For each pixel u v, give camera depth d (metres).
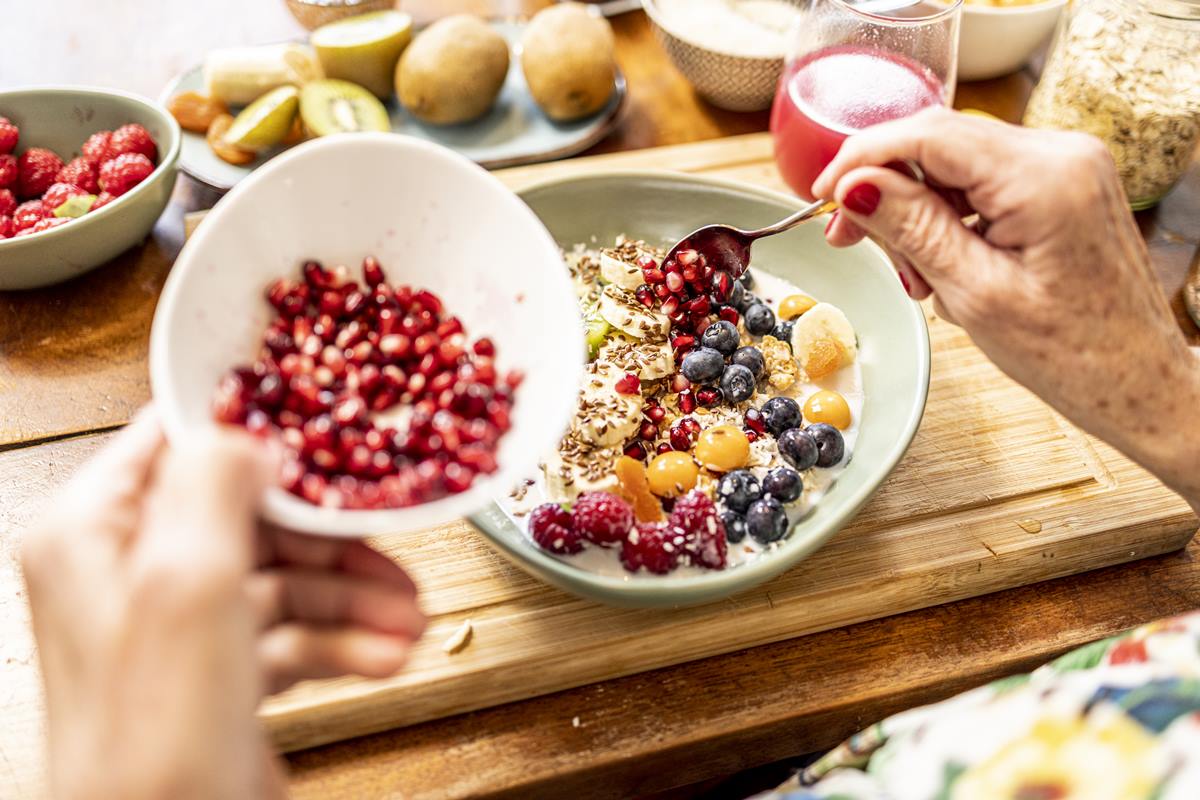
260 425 0.70
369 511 0.67
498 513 1.01
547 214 1.24
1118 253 0.78
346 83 1.51
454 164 0.82
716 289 1.19
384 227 0.86
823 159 1.25
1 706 0.89
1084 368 0.82
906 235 0.84
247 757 0.52
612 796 0.98
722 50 1.47
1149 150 1.34
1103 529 1.07
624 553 0.93
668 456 1.03
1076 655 0.71
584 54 1.44
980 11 1.54
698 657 1.00
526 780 0.90
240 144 1.40
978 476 1.12
